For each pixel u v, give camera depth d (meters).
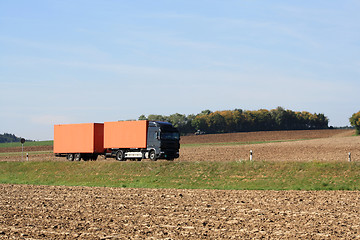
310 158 50.41
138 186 32.78
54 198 25.89
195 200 24.14
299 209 20.50
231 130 178.50
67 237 15.08
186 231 15.80
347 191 27.34
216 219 18.11
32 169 43.53
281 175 32.06
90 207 21.91
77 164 41.91
